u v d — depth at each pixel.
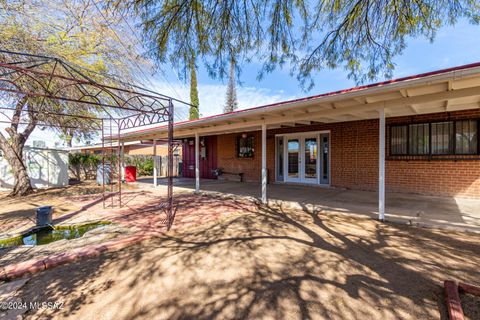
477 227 4.19
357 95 4.25
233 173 12.67
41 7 6.41
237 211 5.98
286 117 6.22
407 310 2.13
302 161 10.12
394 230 4.33
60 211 6.21
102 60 7.17
